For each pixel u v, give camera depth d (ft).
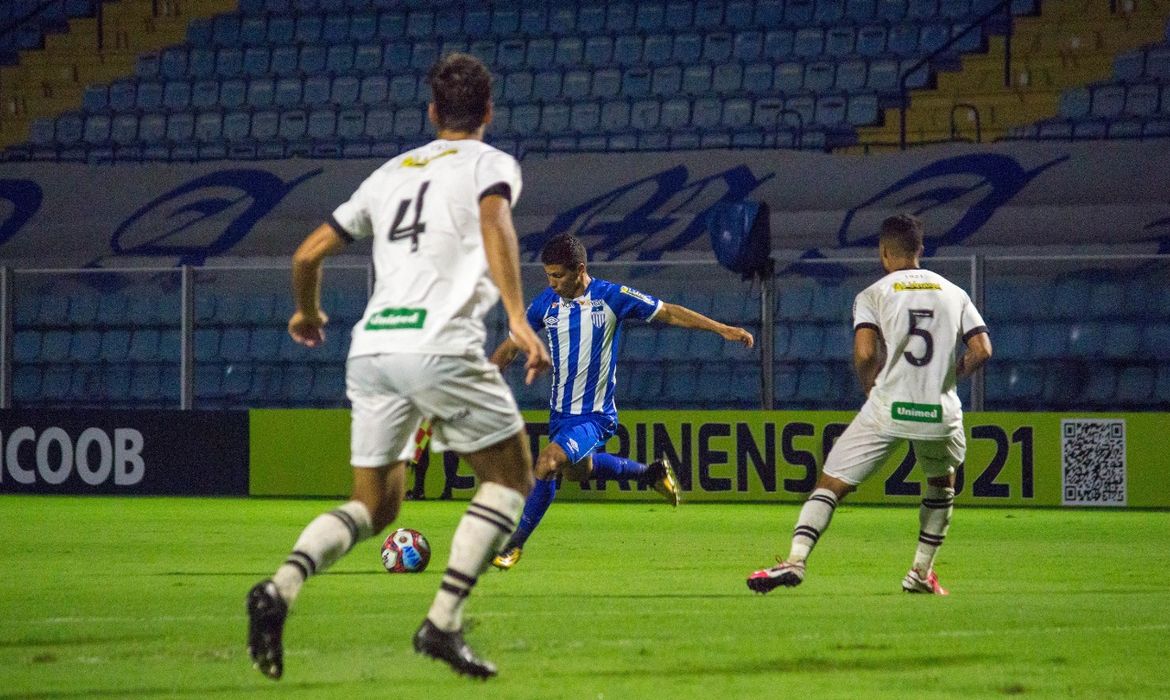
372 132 243.40
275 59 258.98
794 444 155.74
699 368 175.94
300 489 167.43
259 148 243.40
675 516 141.49
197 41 265.13
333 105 246.47
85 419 170.50
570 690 49.24
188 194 211.82
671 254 192.95
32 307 191.93
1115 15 230.48
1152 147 192.13
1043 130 218.38
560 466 90.58
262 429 168.14
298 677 51.96
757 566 94.89
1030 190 191.31
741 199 197.77
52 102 260.62
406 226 50.16
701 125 232.53
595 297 94.53
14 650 58.54
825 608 72.28
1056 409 165.27
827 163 199.72
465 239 49.73
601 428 94.84
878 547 108.99
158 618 68.74
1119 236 184.85
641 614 69.82
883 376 77.10
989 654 57.57
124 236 208.74
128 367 189.06
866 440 76.89
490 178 49.39
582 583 84.33
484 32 257.34
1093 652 58.13
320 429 167.22
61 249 208.74
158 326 188.96
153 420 169.17
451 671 53.06
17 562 98.12
